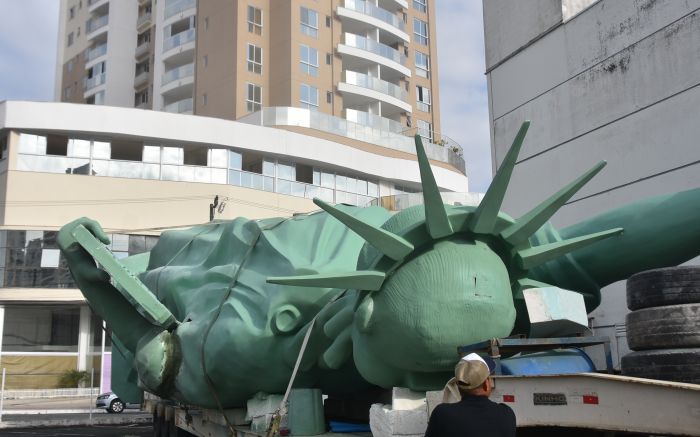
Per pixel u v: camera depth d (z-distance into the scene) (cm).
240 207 3728
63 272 3472
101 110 3562
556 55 1501
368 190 4319
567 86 1460
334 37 4891
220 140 3712
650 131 1249
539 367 522
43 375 3616
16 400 3344
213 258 964
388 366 569
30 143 3528
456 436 324
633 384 356
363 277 537
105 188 3556
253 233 888
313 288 746
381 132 4491
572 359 543
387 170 4319
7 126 3488
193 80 4803
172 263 1098
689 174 1160
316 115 4225
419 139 477
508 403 437
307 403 668
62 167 3538
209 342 804
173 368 891
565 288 679
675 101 1203
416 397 549
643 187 1251
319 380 754
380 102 5050
